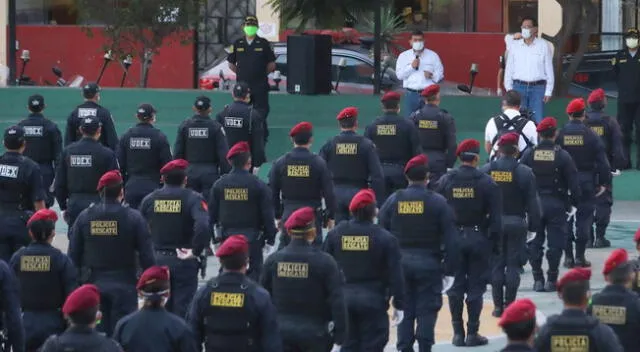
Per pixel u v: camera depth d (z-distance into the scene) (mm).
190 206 40156
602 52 84438
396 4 92938
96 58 101188
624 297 29781
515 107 51719
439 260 39094
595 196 53625
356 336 35875
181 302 40281
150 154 51875
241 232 42844
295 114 76125
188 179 53875
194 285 40469
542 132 49469
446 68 100500
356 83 82750
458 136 74688
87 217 37406
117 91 77438
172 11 85500
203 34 103188
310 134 45844
